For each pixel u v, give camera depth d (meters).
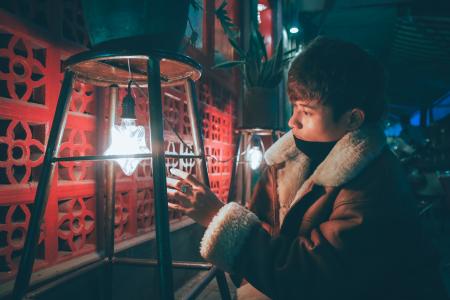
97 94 1.80
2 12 1.30
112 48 1.13
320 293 0.93
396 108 17.20
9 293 1.30
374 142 1.03
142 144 1.28
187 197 1.17
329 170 1.04
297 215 1.13
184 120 2.88
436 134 11.90
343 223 0.94
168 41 1.17
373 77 1.05
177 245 2.70
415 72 10.81
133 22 1.11
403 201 0.97
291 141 1.30
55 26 1.55
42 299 1.44
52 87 1.53
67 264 1.60
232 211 1.06
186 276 2.90
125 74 1.38
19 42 1.45
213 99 3.45
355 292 0.92
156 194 1.07
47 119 1.50
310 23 7.57
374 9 6.92
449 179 4.36
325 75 0.99
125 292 2.01
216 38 3.78
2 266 1.42
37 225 1.14
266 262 0.99
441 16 6.41
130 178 2.13
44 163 1.18
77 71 1.32
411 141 8.66
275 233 1.33
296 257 0.96
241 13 4.32
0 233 1.53
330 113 1.02
